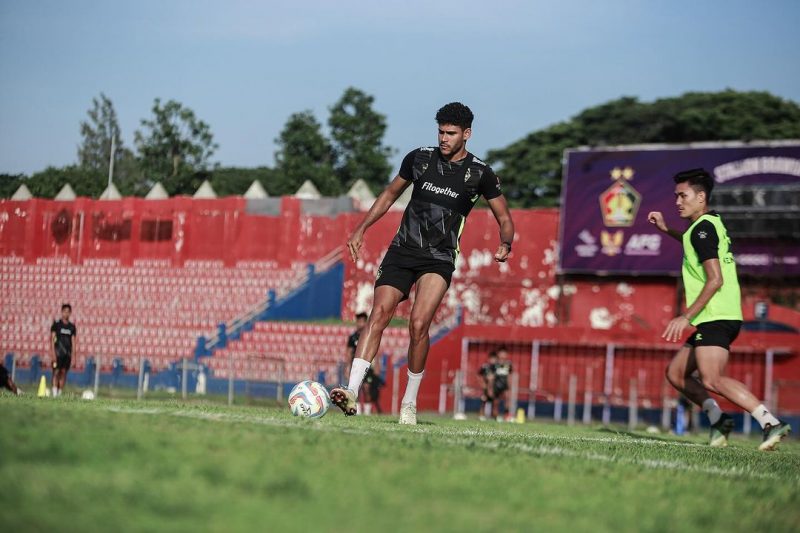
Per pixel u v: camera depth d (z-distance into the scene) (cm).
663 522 625
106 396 4262
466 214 1456
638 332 5425
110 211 7056
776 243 5866
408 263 1439
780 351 5203
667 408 4925
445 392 5306
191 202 6950
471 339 5638
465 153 1445
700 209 1691
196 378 4331
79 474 588
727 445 1778
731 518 676
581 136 9919
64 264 7056
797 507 779
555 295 6450
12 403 1152
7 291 7050
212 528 481
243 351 5772
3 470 581
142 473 609
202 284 6725
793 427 4884
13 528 454
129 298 6769
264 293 6588
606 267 6162
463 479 710
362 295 6719
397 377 4794
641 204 6122
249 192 7094
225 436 831
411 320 1460
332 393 1344
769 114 10006
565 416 5575
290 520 512
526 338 5575
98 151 7544
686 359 1766
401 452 841
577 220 6241
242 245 6844
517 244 6556
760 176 5916
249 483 602
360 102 10781
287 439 855
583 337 5500
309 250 6806
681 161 6075
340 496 591
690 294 1688
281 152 10388
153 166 7788
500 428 2122
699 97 10188
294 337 5791
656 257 6078
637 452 1248
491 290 6556
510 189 9844
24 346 6744
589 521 607
